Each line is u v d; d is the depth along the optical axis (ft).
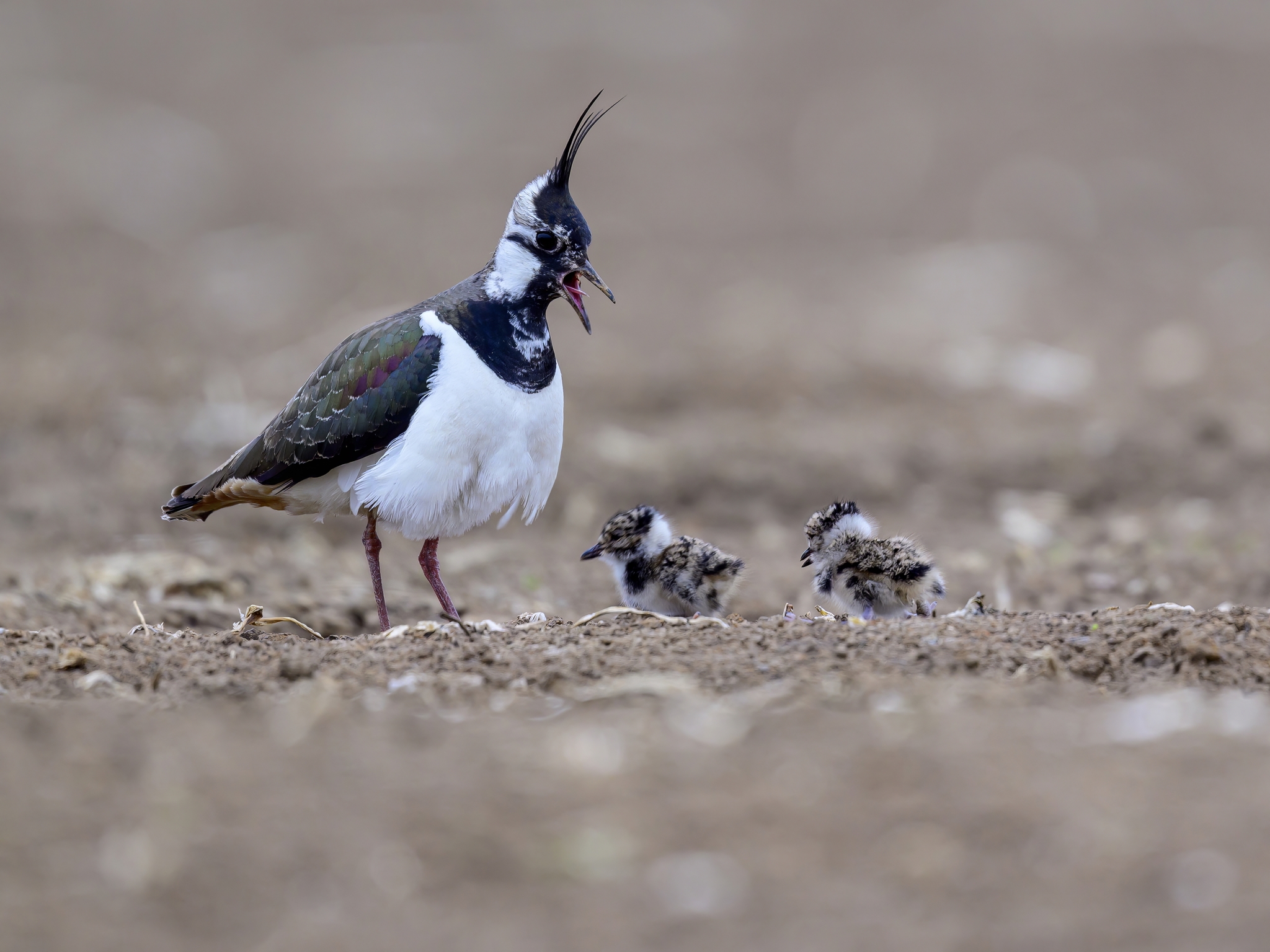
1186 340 80.43
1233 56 143.84
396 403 31.71
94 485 55.72
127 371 73.05
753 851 21.53
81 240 102.63
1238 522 51.47
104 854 21.25
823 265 97.86
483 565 48.11
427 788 23.35
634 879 20.92
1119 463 58.85
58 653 29.35
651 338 81.92
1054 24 158.10
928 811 22.39
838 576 35.29
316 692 26.99
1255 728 25.03
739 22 163.22
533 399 32.65
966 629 29.53
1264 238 101.24
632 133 129.90
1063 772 23.50
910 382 72.90
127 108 135.13
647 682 27.09
